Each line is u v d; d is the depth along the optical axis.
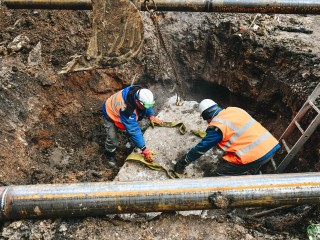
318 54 5.43
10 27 5.86
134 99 4.41
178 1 4.40
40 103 5.22
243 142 4.22
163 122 5.53
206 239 3.79
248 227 4.02
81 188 3.76
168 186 3.78
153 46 6.32
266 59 5.71
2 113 4.76
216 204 3.71
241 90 6.17
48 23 5.87
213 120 4.27
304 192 3.78
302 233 3.91
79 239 3.74
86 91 5.77
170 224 3.92
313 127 4.33
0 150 4.48
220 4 4.45
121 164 5.41
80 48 5.81
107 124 4.90
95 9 3.70
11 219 3.86
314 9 4.52
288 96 5.41
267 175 3.93
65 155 5.22
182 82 6.57
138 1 4.02
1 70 5.16
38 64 5.43
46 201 3.71
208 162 5.07
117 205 3.75
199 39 6.41
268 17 6.30
